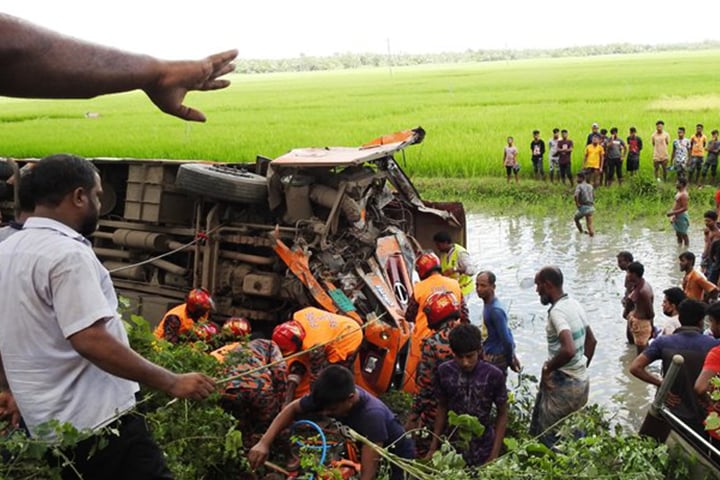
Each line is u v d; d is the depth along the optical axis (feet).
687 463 17.33
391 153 34.65
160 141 134.72
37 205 10.89
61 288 10.37
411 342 30.19
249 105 222.07
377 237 34.45
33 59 5.84
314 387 17.34
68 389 10.78
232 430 15.85
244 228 34.06
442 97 212.43
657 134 84.33
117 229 37.29
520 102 180.75
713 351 20.25
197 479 16.66
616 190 80.02
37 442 10.42
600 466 16.80
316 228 32.30
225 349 21.75
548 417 24.97
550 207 76.48
